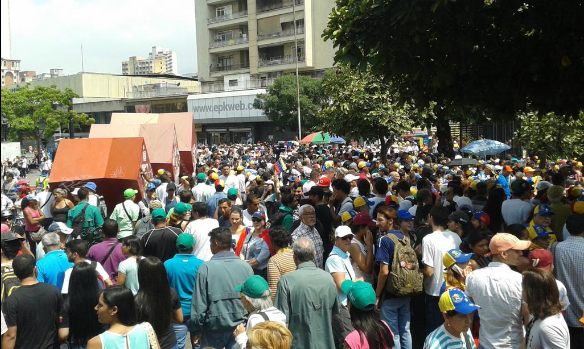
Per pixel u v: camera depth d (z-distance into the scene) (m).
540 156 19.75
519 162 17.11
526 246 4.91
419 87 9.80
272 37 60.50
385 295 6.30
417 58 9.10
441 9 8.23
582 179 13.58
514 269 5.60
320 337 4.99
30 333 5.16
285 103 48.12
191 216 8.82
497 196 9.06
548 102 9.04
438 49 8.87
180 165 22.17
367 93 20.00
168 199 12.27
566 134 18.80
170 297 5.22
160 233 7.46
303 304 4.97
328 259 5.98
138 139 14.68
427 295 6.37
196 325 5.60
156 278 5.10
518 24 8.64
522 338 4.76
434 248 6.25
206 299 5.60
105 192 14.62
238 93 60.31
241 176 14.47
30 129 55.06
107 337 4.06
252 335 3.59
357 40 8.75
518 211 8.51
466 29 8.92
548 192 8.09
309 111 47.19
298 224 7.99
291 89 47.97
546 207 7.07
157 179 15.25
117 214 10.45
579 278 5.36
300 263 5.23
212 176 13.78
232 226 8.16
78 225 9.90
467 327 4.02
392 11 8.32
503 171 14.23
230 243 5.88
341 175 12.18
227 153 34.31
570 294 5.40
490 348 4.77
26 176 41.69
